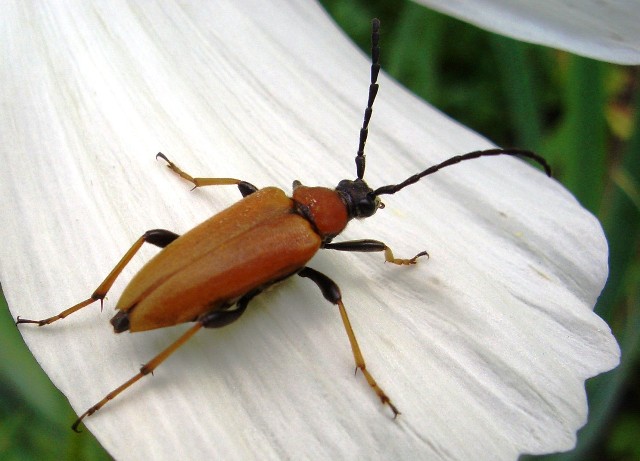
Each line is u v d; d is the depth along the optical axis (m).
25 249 0.07
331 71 0.08
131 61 0.08
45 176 0.08
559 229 0.08
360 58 0.09
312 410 0.07
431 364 0.07
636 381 0.10
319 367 0.07
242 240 0.07
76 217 0.07
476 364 0.07
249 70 0.08
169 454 0.07
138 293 0.07
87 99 0.08
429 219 0.08
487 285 0.08
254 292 0.08
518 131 0.11
